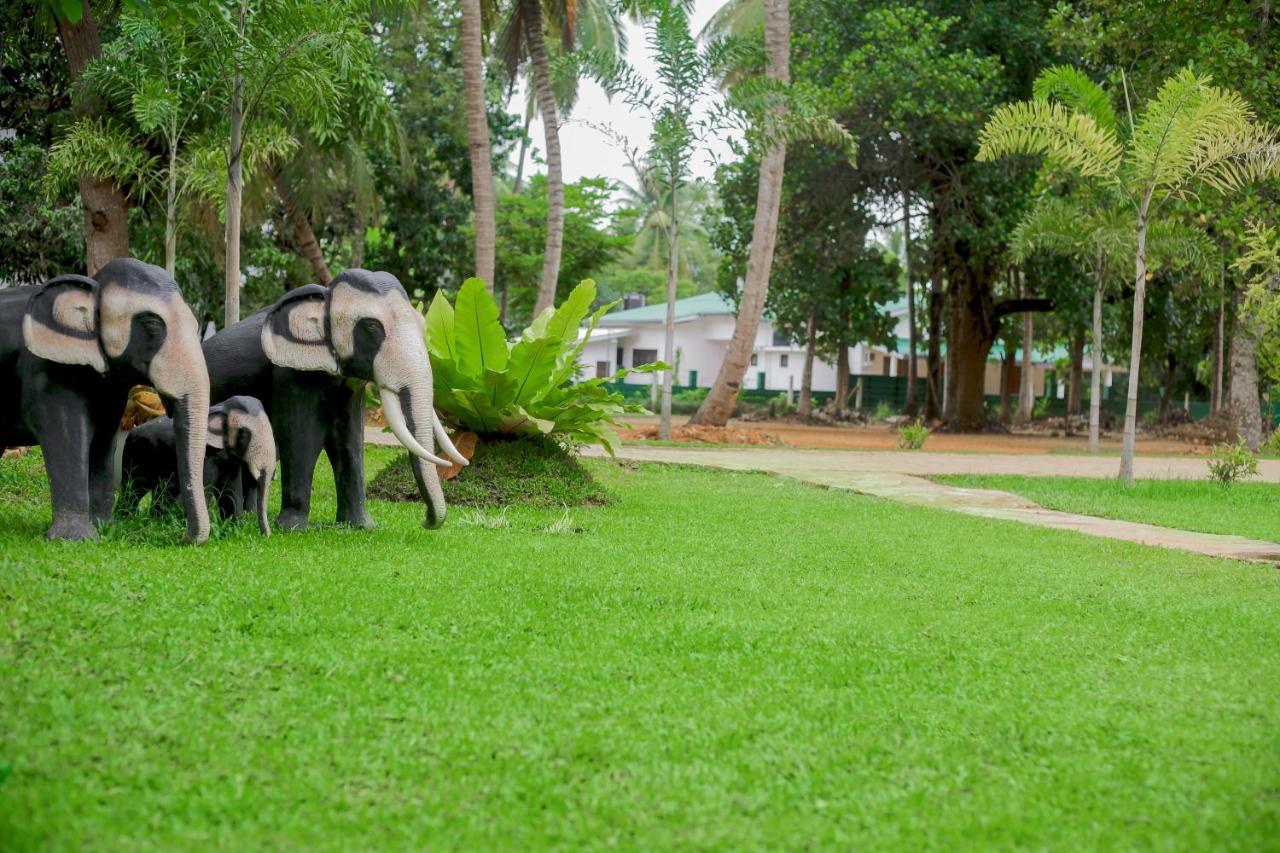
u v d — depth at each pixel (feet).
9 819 9.83
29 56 60.29
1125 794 11.41
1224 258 71.05
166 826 10.08
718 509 35.60
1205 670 16.30
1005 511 40.70
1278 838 10.34
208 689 13.61
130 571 18.92
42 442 21.72
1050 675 15.83
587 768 11.77
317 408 24.81
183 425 21.72
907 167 94.58
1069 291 99.76
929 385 121.49
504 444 35.91
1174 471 66.39
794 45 97.60
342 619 17.02
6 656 13.97
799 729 13.16
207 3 36.45
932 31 90.27
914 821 10.69
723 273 111.55
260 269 90.22
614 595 20.02
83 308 21.11
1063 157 50.37
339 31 39.06
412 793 11.03
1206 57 67.87
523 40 91.71
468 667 15.06
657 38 67.05
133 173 51.93
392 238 108.27
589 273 132.57
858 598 21.11
